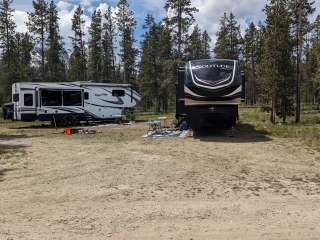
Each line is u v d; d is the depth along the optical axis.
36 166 11.92
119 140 17.77
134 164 11.72
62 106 27.22
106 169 11.13
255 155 13.31
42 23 50.31
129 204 7.90
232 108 17.77
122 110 30.03
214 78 17.50
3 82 49.69
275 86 27.03
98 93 28.75
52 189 9.20
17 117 26.33
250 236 6.14
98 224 6.76
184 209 7.52
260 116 33.06
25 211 7.57
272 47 27.12
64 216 7.21
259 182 9.59
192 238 6.07
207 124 18.03
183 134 19.05
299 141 16.58
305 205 7.73
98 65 59.47
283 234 6.20
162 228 6.52
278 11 26.98
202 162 12.02
